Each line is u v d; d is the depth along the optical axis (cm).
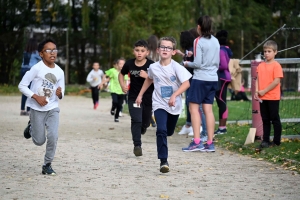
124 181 782
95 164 917
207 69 1074
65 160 954
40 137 827
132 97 1021
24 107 1797
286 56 1947
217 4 3716
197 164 927
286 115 1466
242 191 723
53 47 824
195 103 1078
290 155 959
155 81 883
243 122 1505
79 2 3853
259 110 1146
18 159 957
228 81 1272
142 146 1132
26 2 3762
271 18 4575
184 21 3569
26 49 1741
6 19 3744
